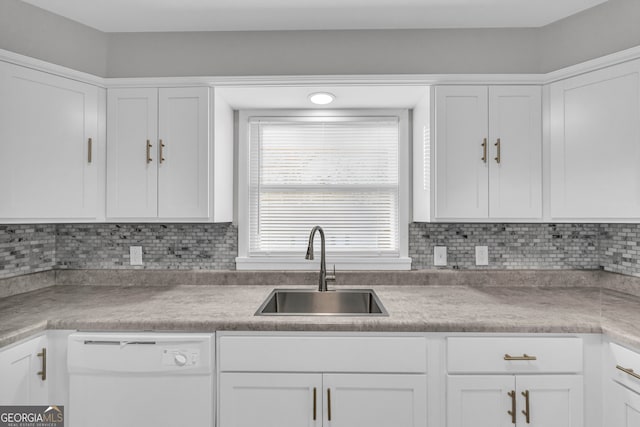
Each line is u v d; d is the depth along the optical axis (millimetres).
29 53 1747
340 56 1960
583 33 1802
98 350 1403
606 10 1732
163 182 1836
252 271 2109
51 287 2045
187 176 1833
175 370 1400
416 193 2115
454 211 1805
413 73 1957
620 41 1691
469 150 1803
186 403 1408
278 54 1965
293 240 2201
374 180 2205
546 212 1776
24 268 1947
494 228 2113
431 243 2141
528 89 1798
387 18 1858
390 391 1402
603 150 1596
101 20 1870
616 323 1391
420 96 1995
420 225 2150
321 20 1876
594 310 1571
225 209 2043
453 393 1396
